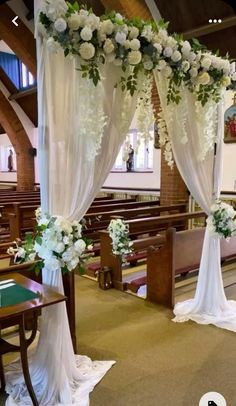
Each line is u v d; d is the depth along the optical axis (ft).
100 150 7.00
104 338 8.87
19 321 5.87
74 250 6.27
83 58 6.23
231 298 11.48
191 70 7.99
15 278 6.76
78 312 10.50
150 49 6.89
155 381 7.06
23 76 30.37
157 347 8.41
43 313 6.65
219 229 9.74
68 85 6.48
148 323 9.74
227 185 19.19
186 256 11.19
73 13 5.90
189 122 8.82
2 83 31.04
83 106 6.49
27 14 22.95
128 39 6.62
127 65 6.85
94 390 6.77
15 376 6.98
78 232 6.45
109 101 6.96
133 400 6.48
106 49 6.34
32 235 6.84
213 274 10.06
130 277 13.33
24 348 5.99
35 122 32.83
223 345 8.51
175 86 8.02
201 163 9.50
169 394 6.64
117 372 7.37
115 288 12.42
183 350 8.28
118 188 26.50
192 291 12.09
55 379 6.50
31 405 6.23
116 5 15.62
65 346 6.77
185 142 8.58
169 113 8.23
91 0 17.98
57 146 6.54
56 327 6.63
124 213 15.98
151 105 7.65
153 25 6.97
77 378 7.00
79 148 6.72
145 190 24.50
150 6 17.12
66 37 5.94
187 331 9.24
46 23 5.88
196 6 16.84
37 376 6.68
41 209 6.80
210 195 9.93
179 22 17.98
